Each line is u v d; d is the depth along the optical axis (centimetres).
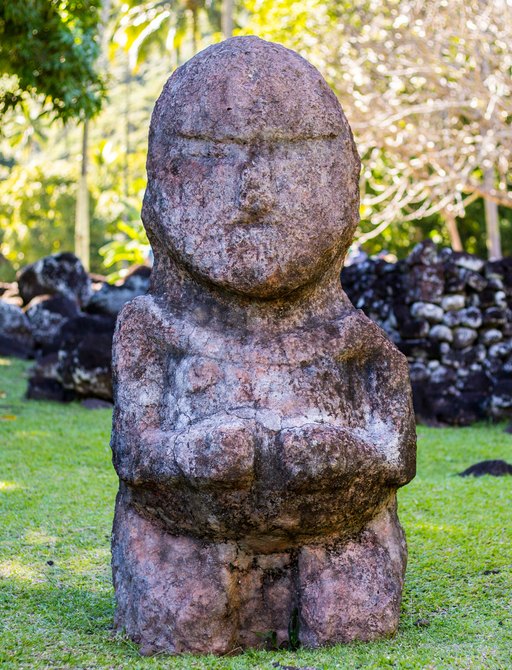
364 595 341
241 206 334
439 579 433
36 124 2281
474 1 1244
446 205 1470
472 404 936
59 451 709
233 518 325
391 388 354
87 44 987
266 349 341
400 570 355
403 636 348
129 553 347
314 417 335
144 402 343
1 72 976
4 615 379
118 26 2112
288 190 338
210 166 340
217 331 345
